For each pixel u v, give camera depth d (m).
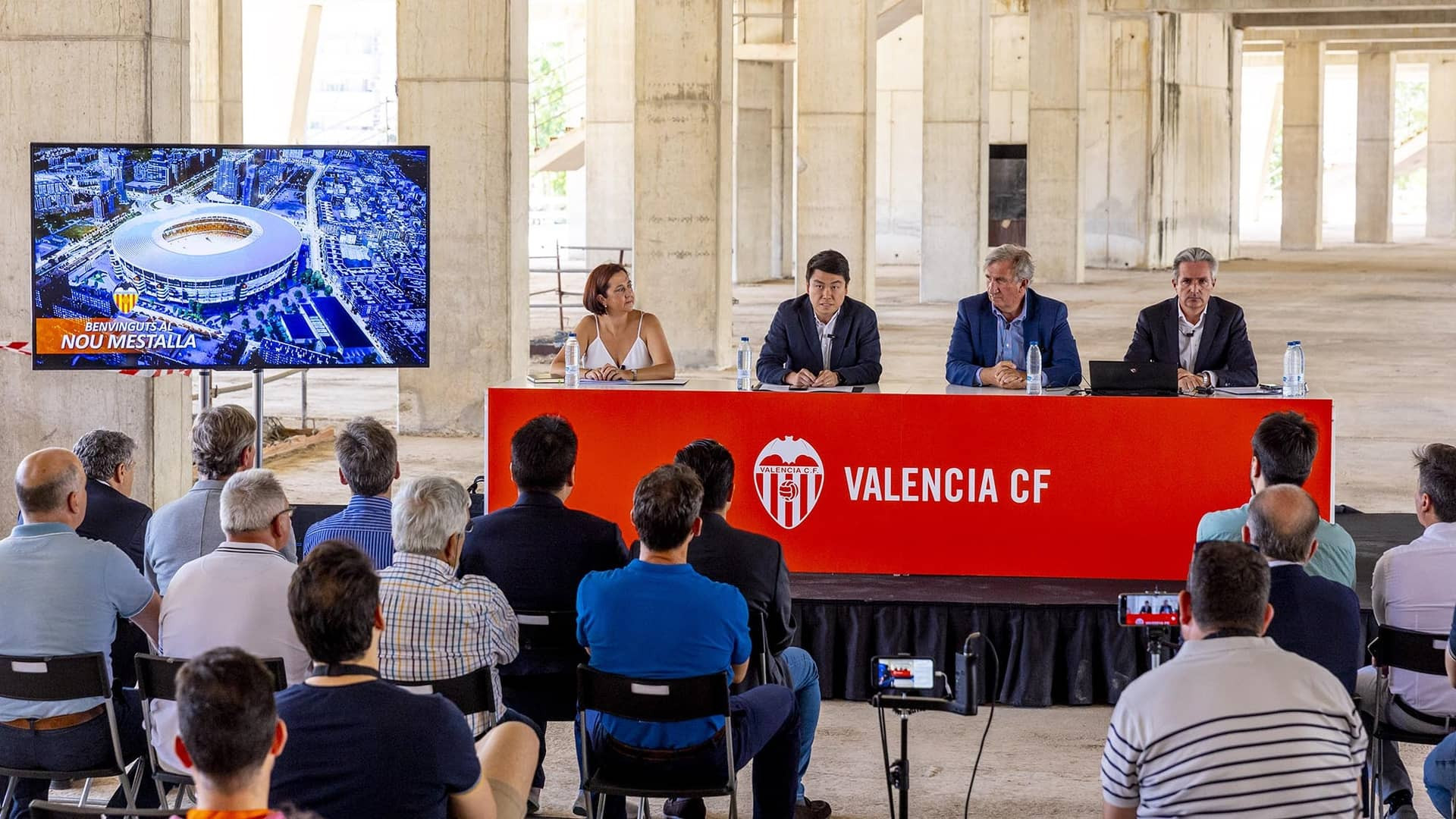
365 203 6.35
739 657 3.94
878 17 24.53
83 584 4.04
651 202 14.88
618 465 6.07
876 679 3.79
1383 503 8.90
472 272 11.36
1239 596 2.93
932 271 22.95
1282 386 6.18
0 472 7.34
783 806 4.28
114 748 4.00
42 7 7.14
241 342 6.39
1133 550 5.91
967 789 4.93
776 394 5.99
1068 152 26.64
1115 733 2.94
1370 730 4.32
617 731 3.89
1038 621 5.66
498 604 3.88
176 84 7.40
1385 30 37.66
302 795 2.75
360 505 4.48
